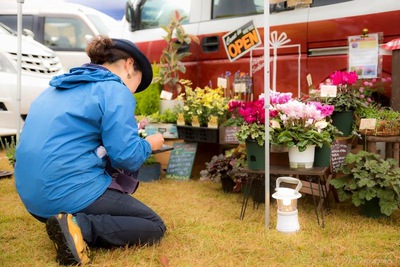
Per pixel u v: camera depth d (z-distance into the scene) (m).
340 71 4.34
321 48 4.67
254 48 5.19
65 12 8.50
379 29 4.27
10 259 2.77
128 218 2.83
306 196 4.08
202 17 5.85
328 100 3.87
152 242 2.92
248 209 3.76
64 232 2.56
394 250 2.83
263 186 3.85
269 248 2.91
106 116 2.68
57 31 8.47
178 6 6.18
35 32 8.40
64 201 2.71
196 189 4.51
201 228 3.29
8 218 3.53
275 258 2.76
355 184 3.40
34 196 2.72
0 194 4.30
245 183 3.90
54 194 2.69
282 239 3.05
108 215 2.80
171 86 5.54
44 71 6.85
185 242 3.02
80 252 2.62
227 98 4.88
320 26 4.66
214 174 4.35
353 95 3.88
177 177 4.96
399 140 3.68
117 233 2.79
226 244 2.97
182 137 5.04
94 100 2.70
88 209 2.76
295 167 3.38
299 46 4.83
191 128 4.86
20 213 3.65
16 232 3.26
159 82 5.55
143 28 6.61
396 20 4.17
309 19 4.75
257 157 3.46
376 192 3.32
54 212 2.75
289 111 3.37
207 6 5.79
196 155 5.39
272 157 3.53
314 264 2.66
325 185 3.62
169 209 3.79
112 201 2.81
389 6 4.21
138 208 2.89
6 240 3.11
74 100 2.73
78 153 2.71
